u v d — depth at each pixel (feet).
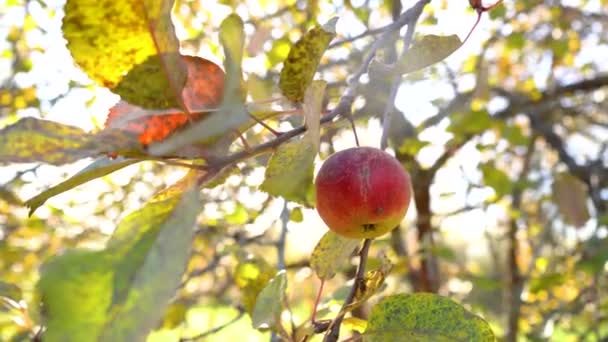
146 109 1.26
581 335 4.34
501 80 5.28
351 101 1.56
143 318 0.97
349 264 3.25
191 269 4.03
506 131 4.38
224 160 1.24
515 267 4.50
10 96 3.80
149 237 1.07
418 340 1.42
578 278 4.60
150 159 1.19
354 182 1.55
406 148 3.71
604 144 5.34
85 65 1.23
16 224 3.63
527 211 5.19
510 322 4.34
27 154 1.12
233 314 4.81
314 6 3.89
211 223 3.34
